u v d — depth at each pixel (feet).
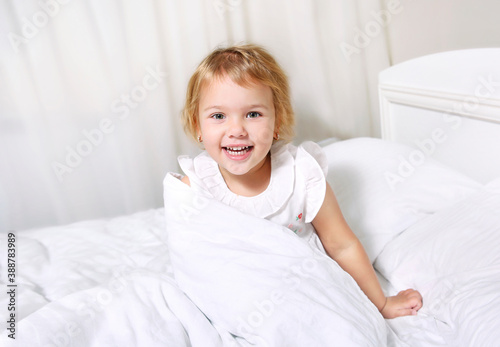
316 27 5.96
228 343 2.53
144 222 4.49
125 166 5.69
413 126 4.75
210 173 3.14
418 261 3.15
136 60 5.41
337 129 6.54
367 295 3.04
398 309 2.93
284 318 2.46
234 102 2.72
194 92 2.94
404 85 4.73
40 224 5.66
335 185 3.94
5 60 4.94
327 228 3.17
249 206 3.08
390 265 3.30
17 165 5.34
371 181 3.84
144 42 5.36
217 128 2.78
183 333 2.64
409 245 3.28
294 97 6.22
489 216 3.05
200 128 3.07
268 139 2.82
